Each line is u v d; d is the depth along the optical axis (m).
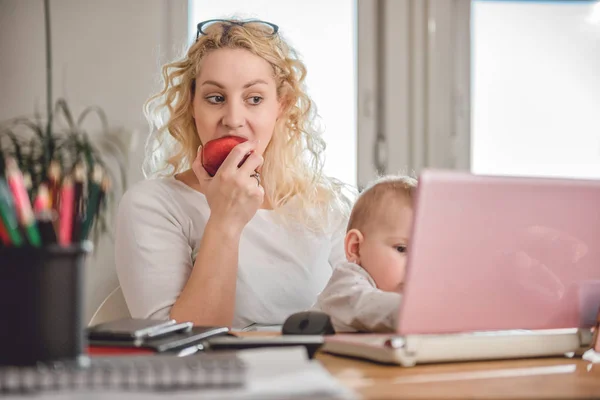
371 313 1.06
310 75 3.06
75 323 0.70
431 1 3.11
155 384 0.63
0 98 2.80
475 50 3.15
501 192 0.86
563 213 0.90
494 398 0.69
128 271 1.59
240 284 1.64
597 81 3.17
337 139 3.06
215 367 0.65
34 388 0.61
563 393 0.72
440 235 0.84
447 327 0.88
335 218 1.82
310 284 1.71
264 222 1.70
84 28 2.86
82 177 0.75
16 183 0.70
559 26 3.16
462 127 3.14
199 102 1.66
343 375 0.83
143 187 1.69
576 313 0.95
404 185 1.33
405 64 3.10
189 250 1.66
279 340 0.92
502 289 0.89
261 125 1.65
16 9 2.82
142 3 2.90
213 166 1.60
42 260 0.69
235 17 1.95
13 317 0.68
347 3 3.07
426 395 0.70
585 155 3.19
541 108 3.17
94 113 2.84
